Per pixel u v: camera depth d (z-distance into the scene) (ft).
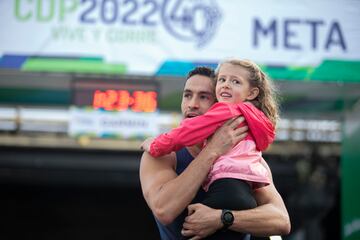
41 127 49.60
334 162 54.39
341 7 36.70
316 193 58.44
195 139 14.07
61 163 59.57
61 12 36.42
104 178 64.90
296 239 61.52
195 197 14.46
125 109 37.60
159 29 36.50
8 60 36.01
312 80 36.42
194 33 36.50
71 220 77.00
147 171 14.58
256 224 13.83
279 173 57.82
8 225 76.33
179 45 36.45
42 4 36.42
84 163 59.62
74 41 36.37
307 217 60.59
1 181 66.08
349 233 43.70
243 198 13.92
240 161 14.15
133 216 77.61
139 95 37.65
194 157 14.96
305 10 36.70
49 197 75.46
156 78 37.73
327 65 36.45
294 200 60.59
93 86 37.58
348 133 43.86
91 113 38.11
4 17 36.19
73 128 37.78
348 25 36.60
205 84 15.51
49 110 46.60
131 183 66.03
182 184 13.67
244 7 36.70
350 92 40.11
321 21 36.65
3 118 47.39
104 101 37.50
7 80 39.45
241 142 14.40
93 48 36.37
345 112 43.70
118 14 36.52
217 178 14.08
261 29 36.55
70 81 39.19
